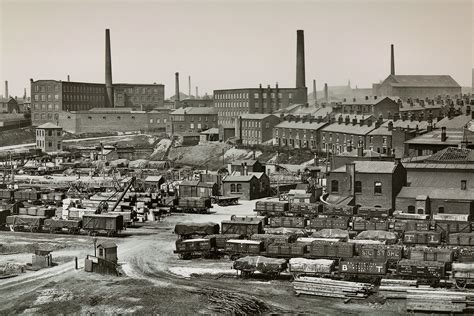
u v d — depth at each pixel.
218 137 197.75
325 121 168.62
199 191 117.19
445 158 97.94
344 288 59.16
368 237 75.25
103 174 146.62
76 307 57.72
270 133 185.38
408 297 55.62
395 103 183.75
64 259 75.06
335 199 97.06
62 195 110.12
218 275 66.94
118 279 65.19
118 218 87.06
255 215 98.88
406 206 92.44
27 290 62.78
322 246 67.12
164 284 63.88
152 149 190.00
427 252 63.88
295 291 60.28
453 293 55.88
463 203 88.75
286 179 131.75
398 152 133.62
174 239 84.81
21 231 91.31
